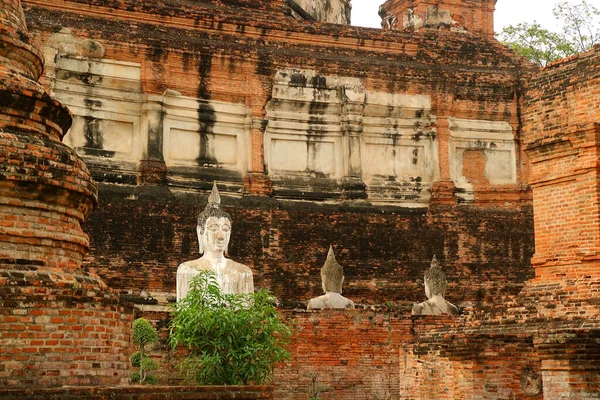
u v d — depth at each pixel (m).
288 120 39.47
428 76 40.97
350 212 38.56
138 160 36.66
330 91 39.91
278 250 36.69
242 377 20.31
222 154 38.22
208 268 25.02
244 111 38.66
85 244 16.95
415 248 38.53
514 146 41.56
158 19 37.56
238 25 38.72
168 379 22.89
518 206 40.75
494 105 41.53
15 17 17.20
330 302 31.41
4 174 15.54
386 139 40.53
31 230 15.81
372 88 40.34
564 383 19.50
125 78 36.69
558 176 23.58
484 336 21.12
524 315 22.50
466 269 38.72
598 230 22.70
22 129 16.30
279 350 20.97
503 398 21.06
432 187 40.22
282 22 39.47
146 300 33.25
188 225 34.72
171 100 37.41
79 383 15.28
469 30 43.75
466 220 39.47
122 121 36.69
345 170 39.66
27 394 13.57
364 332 27.56
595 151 22.92
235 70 38.53
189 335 20.34
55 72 35.56
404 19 44.75
